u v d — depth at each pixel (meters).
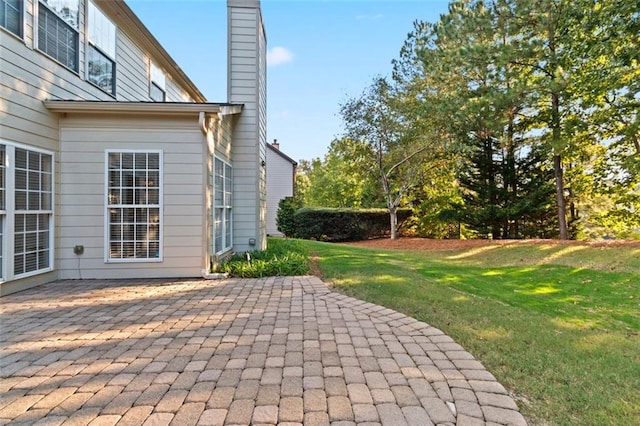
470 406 2.07
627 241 9.13
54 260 5.47
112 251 5.66
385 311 3.98
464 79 11.32
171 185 5.75
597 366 2.67
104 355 2.75
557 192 10.95
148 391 2.21
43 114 5.21
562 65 9.20
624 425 1.94
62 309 3.99
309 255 8.78
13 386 2.27
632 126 8.80
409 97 12.94
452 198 14.41
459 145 11.69
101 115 5.60
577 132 9.81
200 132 5.79
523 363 2.69
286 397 2.14
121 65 7.66
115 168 5.65
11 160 4.61
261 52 8.61
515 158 12.90
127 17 7.56
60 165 5.54
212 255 6.17
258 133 8.08
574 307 4.54
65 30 5.79
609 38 8.41
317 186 27.47
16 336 3.15
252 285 5.26
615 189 11.88
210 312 3.91
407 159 13.47
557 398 2.21
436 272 6.92
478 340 3.14
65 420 1.91
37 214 5.11
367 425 1.87
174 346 2.94
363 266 6.96
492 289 5.53
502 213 12.41
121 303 4.25
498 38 9.85
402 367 2.57
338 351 2.86
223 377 2.39
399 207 16.84
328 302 4.34
